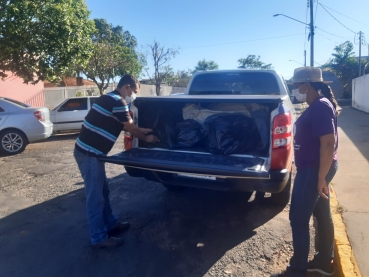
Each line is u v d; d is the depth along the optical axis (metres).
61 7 10.79
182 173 3.83
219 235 4.18
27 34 10.41
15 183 6.58
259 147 4.25
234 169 3.58
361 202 4.68
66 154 9.36
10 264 3.65
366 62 36.47
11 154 9.49
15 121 9.43
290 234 4.15
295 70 3.20
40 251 3.91
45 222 4.70
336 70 37.22
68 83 34.00
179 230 4.34
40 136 9.83
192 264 3.57
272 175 3.74
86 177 3.87
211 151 4.24
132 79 4.08
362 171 6.10
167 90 35.59
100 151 3.83
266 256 3.68
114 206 5.17
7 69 11.22
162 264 3.58
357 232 3.84
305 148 3.02
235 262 3.58
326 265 3.29
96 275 3.42
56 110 13.03
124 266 3.56
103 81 24.48
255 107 4.54
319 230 3.30
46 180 6.72
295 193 3.09
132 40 46.72
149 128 4.66
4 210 5.18
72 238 4.21
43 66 11.16
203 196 5.50
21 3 10.18
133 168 4.45
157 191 5.81
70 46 11.30
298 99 3.20
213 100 3.94
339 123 13.40
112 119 3.86
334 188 5.28
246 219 4.61
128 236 4.21
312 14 25.00
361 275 3.08
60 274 3.45
